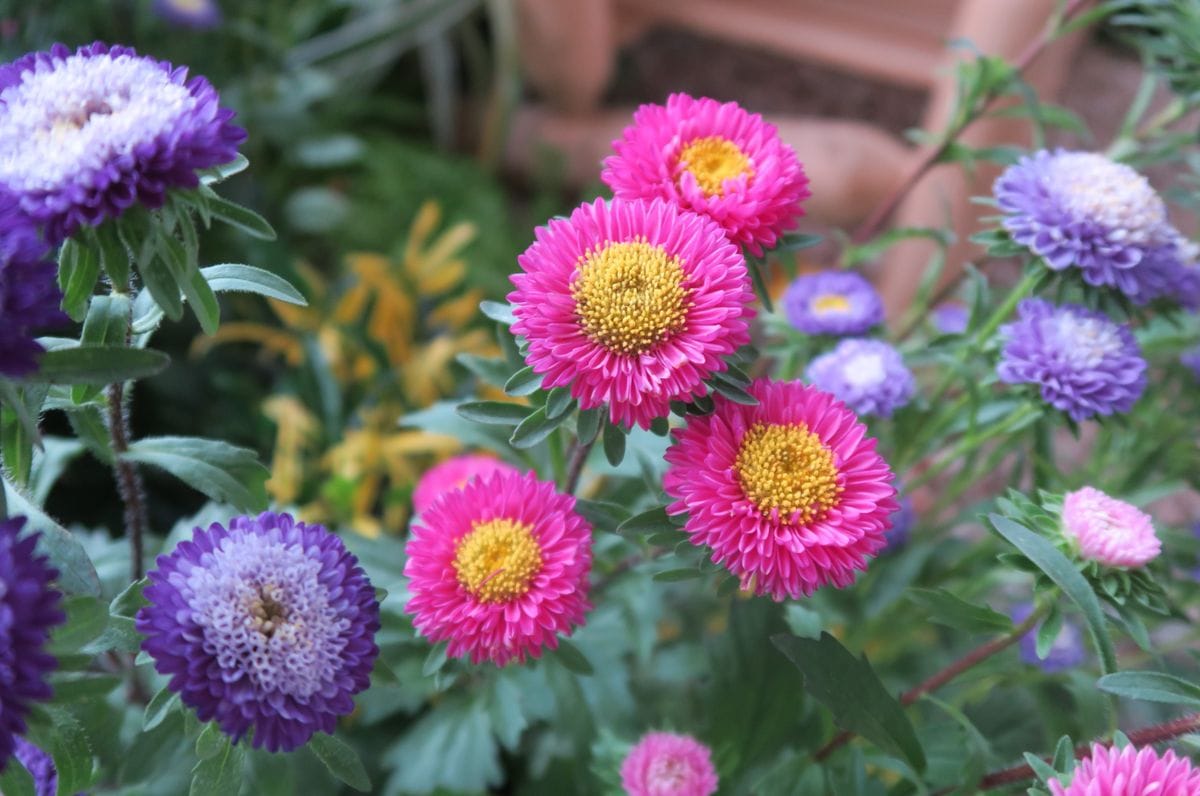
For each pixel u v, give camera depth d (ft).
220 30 2.83
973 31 2.31
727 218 1.33
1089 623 1.35
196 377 2.60
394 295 2.70
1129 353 1.56
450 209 3.39
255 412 2.55
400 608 1.63
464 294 3.09
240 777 1.33
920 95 3.90
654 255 1.28
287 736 1.27
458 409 1.39
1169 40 1.79
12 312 1.17
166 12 2.61
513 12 3.34
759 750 1.71
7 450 1.33
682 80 3.95
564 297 1.28
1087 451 2.55
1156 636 2.07
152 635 1.27
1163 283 1.56
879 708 1.45
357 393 2.64
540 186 3.65
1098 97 3.53
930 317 2.21
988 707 1.82
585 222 1.31
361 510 2.30
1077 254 1.53
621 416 1.27
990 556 1.85
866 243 2.05
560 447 1.60
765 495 1.29
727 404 1.33
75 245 1.26
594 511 1.43
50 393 1.42
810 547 1.28
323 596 1.29
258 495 1.47
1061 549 1.43
